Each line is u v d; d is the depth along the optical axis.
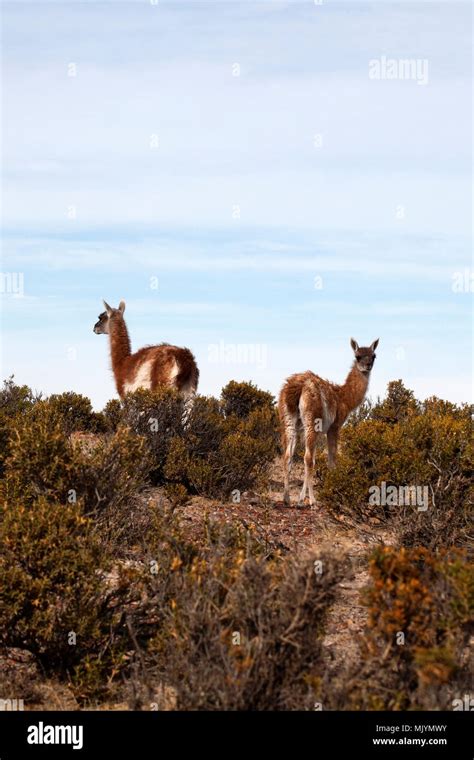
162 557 8.37
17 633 8.06
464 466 12.62
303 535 12.76
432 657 6.39
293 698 6.55
